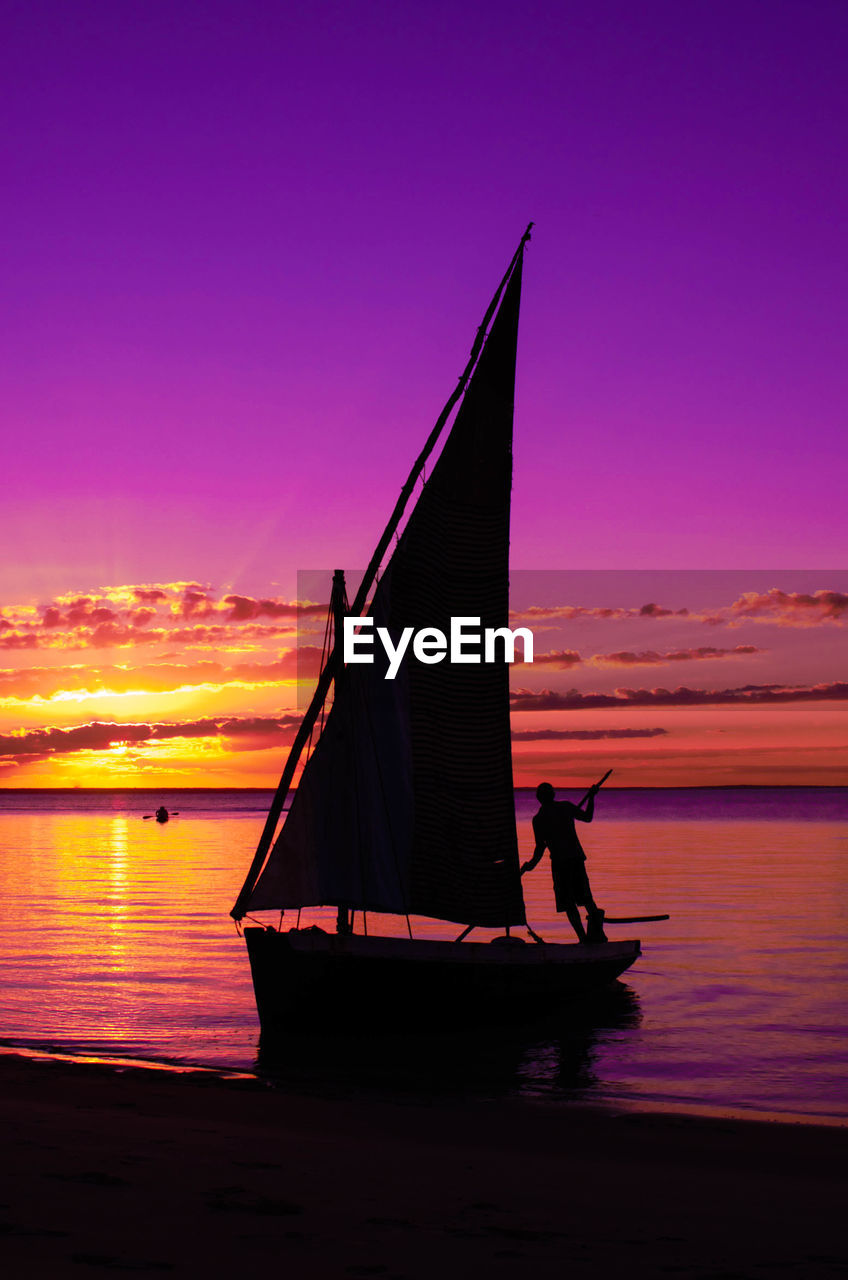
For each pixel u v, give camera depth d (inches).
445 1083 479.8
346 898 590.6
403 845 605.9
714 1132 395.5
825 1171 343.6
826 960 825.5
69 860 2092.8
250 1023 604.4
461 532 642.2
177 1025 596.7
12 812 7672.2
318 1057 529.0
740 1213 288.7
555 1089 470.9
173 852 2365.9
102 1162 309.0
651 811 7047.2
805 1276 231.8
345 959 575.2
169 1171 301.6
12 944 893.2
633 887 1429.6
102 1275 211.3
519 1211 280.1
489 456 654.5
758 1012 641.0
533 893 1348.4
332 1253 234.1
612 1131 394.6
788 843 2672.2
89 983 717.9
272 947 567.8
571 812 689.6
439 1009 593.6
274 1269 221.0
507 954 613.9
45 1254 223.9
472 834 627.2
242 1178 297.4
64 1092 430.3
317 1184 297.1
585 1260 238.7
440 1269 226.8
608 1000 673.0
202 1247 233.9
